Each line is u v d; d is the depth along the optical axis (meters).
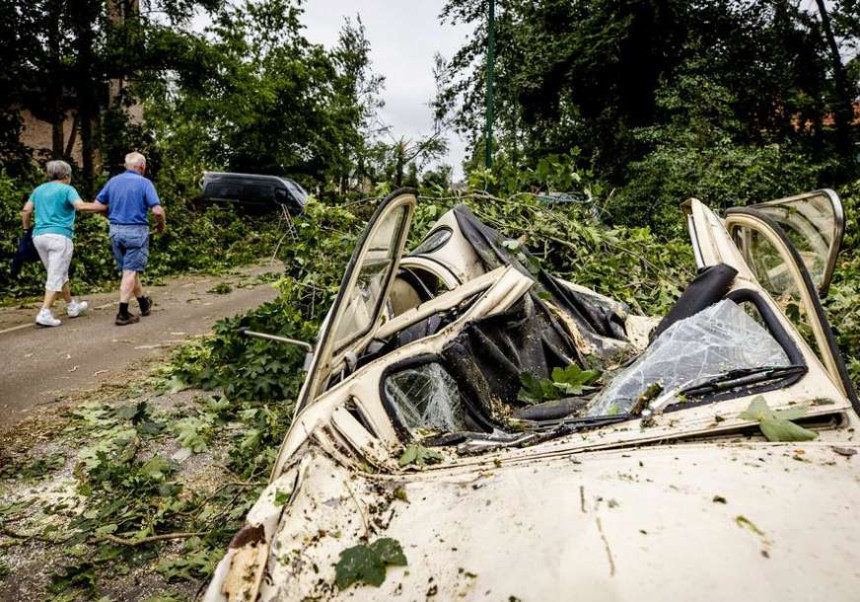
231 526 3.20
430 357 2.88
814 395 2.30
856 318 5.27
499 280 3.46
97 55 15.17
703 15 17.73
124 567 2.96
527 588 1.48
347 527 1.90
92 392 5.32
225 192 20.12
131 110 20.31
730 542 1.49
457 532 1.77
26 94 14.61
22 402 5.05
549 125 20.73
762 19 18.06
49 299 7.60
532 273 4.57
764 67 17.70
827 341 2.63
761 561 1.43
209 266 14.20
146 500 3.54
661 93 15.13
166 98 20.47
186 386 5.48
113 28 15.39
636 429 2.24
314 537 1.85
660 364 2.61
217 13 17.52
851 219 8.88
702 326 2.74
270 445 4.20
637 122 18.59
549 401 3.06
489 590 1.53
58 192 7.52
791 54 18.05
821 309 2.73
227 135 27.47
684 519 1.57
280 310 6.12
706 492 1.68
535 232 6.50
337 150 29.41
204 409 4.96
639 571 1.43
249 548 1.81
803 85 17.84
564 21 19.44
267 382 5.10
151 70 17.00
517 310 3.41
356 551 1.77
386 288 3.40
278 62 26.59
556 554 1.54
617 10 17.19
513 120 20.97
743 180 12.08
